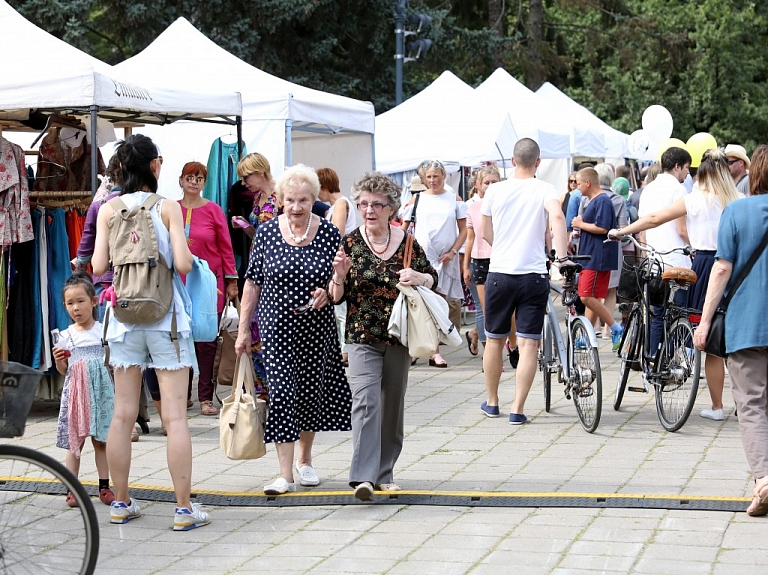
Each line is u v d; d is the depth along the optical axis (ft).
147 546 20.94
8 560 18.37
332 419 24.85
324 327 24.39
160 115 41.37
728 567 18.62
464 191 66.69
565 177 90.33
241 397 24.11
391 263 23.73
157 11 94.89
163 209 21.83
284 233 24.11
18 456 17.56
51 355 34.42
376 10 105.19
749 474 25.41
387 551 20.13
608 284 45.70
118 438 22.31
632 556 19.38
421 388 38.91
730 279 22.15
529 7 130.72
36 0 91.40
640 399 35.99
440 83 67.46
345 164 53.72
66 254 34.81
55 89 32.91
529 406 35.14
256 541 21.12
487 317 32.65
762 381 22.00
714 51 155.74
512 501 23.24
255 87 47.39
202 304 26.16
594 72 149.59
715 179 31.53
